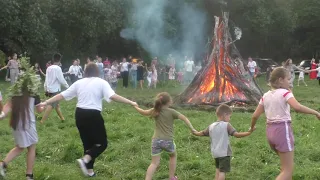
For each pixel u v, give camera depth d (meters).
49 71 12.86
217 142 7.00
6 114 7.16
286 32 46.47
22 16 33.66
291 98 6.26
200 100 16.50
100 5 37.06
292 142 6.27
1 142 10.16
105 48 45.25
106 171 8.06
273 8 44.22
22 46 34.28
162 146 7.05
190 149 9.55
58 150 9.22
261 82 33.84
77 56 39.66
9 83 30.05
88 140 7.60
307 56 51.91
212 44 17.89
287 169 6.28
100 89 7.60
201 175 7.91
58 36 38.38
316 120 13.54
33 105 7.26
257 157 8.98
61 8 36.69
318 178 7.76
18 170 8.02
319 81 31.45
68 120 13.11
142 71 28.08
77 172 8.01
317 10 49.00
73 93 7.66
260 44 48.28
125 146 9.46
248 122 13.17
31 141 7.22
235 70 17.00
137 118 13.48
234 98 16.45
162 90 26.91
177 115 7.16
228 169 7.01
